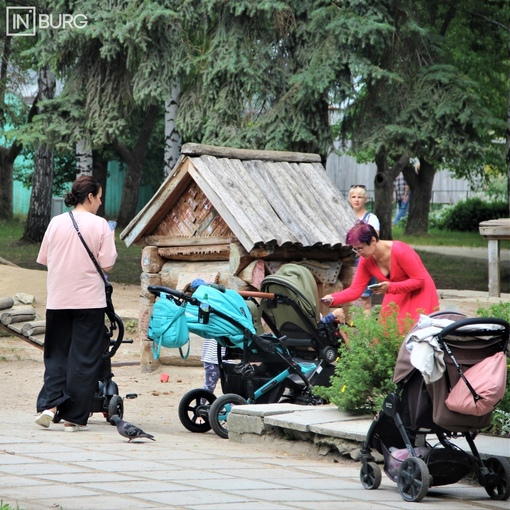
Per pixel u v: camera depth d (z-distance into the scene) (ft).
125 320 108.17
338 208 80.02
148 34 132.26
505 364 39.68
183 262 83.05
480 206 315.17
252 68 129.49
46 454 44.29
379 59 134.10
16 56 181.37
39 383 81.10
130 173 259.19
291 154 83.56
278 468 44.62
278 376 57.36
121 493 35.86
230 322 55.98
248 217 74.84
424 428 40.91
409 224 281.95
